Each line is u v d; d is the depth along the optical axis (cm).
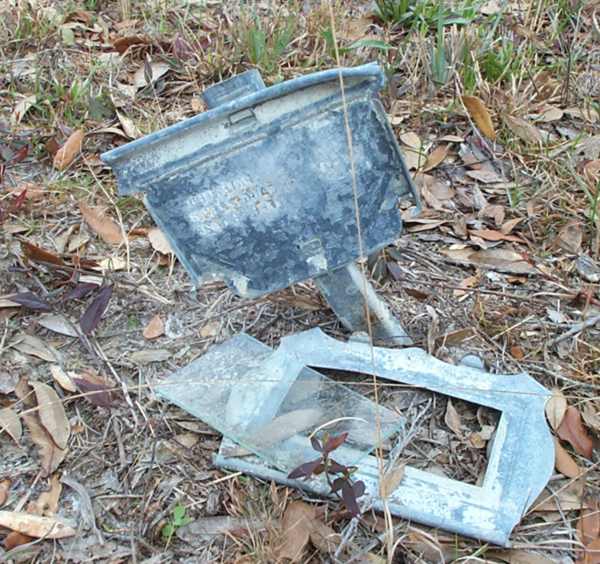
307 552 150
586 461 166
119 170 149
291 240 163
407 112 257
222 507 158
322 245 165
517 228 222
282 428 163
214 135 150
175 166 151
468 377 175
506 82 269
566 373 183
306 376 175
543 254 213
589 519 156
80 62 274
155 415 173
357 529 153
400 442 166
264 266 165
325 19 288
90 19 294
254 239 161
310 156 156
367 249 169
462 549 150
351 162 151
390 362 178
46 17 285
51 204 222
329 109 154
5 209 214
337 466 148
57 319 192
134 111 258
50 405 172
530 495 155
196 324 193
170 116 256
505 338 190
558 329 193
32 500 159
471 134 250
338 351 179
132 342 189
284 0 305
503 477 158
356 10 304
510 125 248
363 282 175
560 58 281
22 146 240
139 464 164
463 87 261
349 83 152
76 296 191
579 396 177
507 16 296
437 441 168
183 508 156
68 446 168
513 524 150
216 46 279
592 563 149
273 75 268
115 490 161
